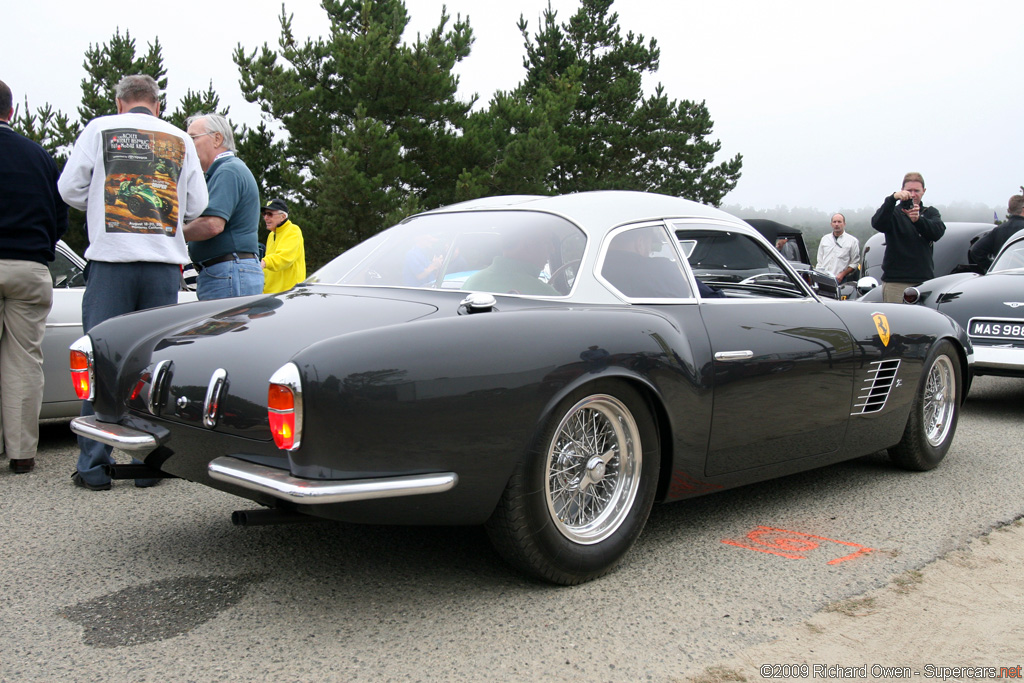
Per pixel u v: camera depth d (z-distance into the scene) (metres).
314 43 17.58
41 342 4.15
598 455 2.73
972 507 3.55
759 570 2.81
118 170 3.71
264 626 2.38
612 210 3.12
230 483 2.31
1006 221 7.99
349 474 2.20
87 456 3.74
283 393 2.15
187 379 2.57
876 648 2.24
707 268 3.28
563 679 2.07
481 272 2.86
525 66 26.45
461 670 2.12
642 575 2.76
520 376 2.41
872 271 10.98
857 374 3.60
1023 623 2.40
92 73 17.73
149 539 3.11
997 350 5.75
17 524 3.28
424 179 17.88
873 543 3.08
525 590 2.63
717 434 3.01
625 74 25.98
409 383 2.23
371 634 2.33
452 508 2.38
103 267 3.73
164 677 2.08
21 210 3.94
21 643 2.27
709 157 25.83
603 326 2.66
